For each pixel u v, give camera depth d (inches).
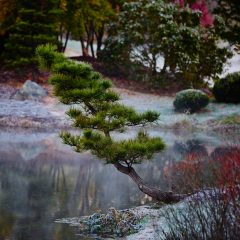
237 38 1359.5
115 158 401.4
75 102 408.8
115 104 411.5
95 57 1604.3
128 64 1390.3
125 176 602.2
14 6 1333.7
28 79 1273.4
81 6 1427.2
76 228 394.9
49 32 1323.8
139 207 453.4
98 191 521.7
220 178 360.8
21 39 1293.1
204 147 795.4
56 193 508.4
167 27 1357.0
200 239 276.7
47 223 405.7
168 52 1362.0
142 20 1389.0
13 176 577.9
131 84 1362.0
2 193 499.8
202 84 1384.1
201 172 442.9
